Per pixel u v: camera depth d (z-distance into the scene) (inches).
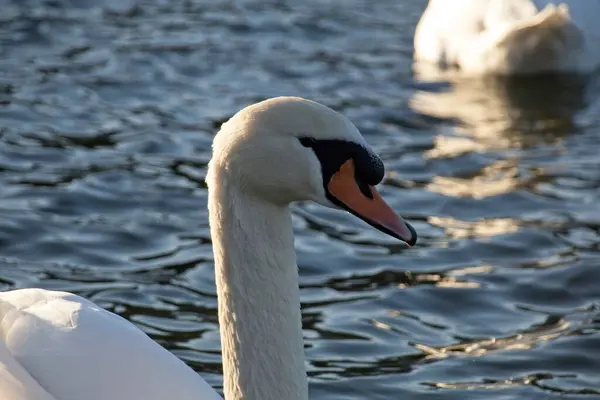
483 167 645.3
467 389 427.5
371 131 699.4
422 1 969.5
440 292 502.9
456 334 471.5
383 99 756.0
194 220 568.7
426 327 476.7
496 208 589.9
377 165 294.4
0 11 885.2
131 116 700.7
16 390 306.5
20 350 316.2
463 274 520.7
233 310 301.1
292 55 825.5
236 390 305.3
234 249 297.7
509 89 800.3
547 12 803.4
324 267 527.8
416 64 836.0
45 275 507.2
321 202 294.4
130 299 488.4
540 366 444.8
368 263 531.8
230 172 293.7
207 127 685.9
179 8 916.0
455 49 839.7
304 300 497.7
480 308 492.1
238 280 299.1
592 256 533.3
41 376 313.4
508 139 693.3
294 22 892.0
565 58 831.1
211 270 517.7
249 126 291.7
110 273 512.4
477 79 822.5
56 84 747.4
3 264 516.1
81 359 315.9
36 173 613.0
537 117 739.4
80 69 777.6
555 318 483.8
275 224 298.0
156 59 800.3
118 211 574.2
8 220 554.3
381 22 911.0
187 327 467.2
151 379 319.3
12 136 661.9
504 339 466.9
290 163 290.7
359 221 577.6
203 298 492.4
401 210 589.6
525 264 530.0
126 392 315.6
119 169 620.7
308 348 456.8
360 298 498.6
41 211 567.2
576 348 456.4
